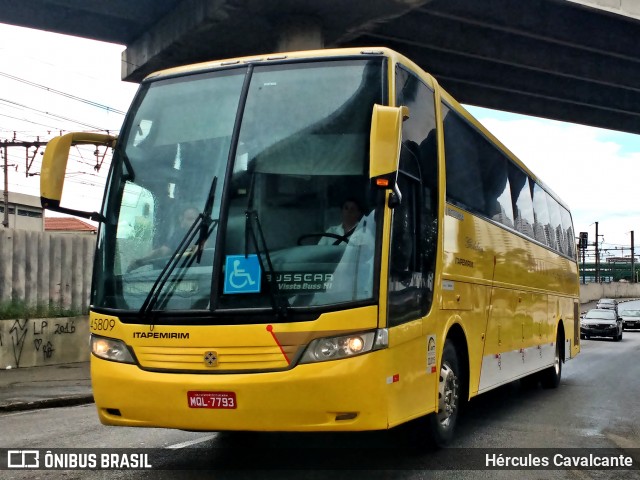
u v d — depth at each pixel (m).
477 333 8.47
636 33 22.53
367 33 20.22
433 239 6.97
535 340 11.93
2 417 10.42
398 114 5.45
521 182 11.59
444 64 23.62
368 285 5.53
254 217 5.70
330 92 6.15
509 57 22.70
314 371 5.32
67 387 13.10
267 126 6.08
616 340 36.09
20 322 16.05
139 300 5.85
